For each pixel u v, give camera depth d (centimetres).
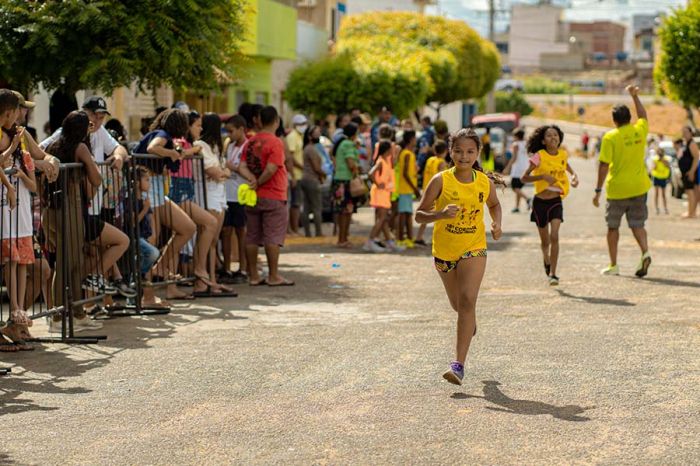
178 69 1428
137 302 1082
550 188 1269
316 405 685
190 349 880
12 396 720
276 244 1299
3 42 1345
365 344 894
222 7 1481
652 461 562
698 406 675
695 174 2406
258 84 3506
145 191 1102
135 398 711
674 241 1858
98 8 1364
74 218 968
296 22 3634
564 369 785
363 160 2092
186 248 1256
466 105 8731
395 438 607
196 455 579
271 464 562
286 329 977
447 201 738
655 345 877
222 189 1263
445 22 5544
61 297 964
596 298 1163
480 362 812
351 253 1688
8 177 846
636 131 1333
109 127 1339
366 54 3600
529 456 571
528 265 1495
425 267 1498
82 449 594
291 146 1973
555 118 11581
